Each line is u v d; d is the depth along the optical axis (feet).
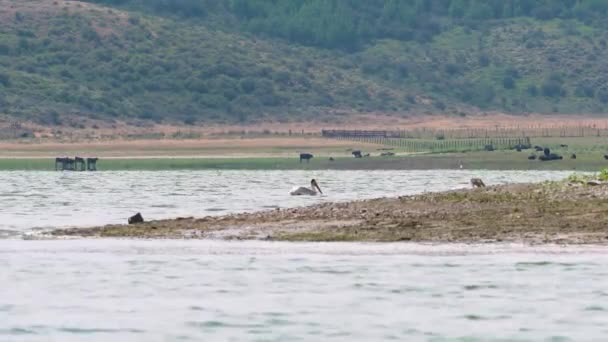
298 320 298.15
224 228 440.45
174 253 392.68
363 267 362.53
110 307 313.94
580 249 383.45
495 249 386.11
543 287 330.75
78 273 360.28
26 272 362.33
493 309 306.76
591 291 325.42
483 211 456.04
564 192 495.00
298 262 372.79
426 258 375.25
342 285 336.90
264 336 283.38
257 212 493.36
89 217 542.16
